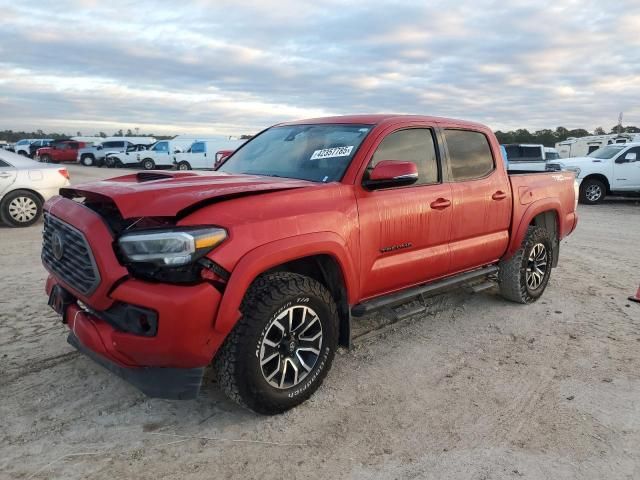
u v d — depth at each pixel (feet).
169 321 8.82
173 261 8.86
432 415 10.87
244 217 9.73
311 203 10.91
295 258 10.28
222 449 9.55
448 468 9.16
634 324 16.38
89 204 10.80
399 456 9.48
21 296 17.46
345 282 11.50
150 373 9.53
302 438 9.96
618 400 11.61
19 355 13.00
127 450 9.44
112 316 9.52
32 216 32.37
